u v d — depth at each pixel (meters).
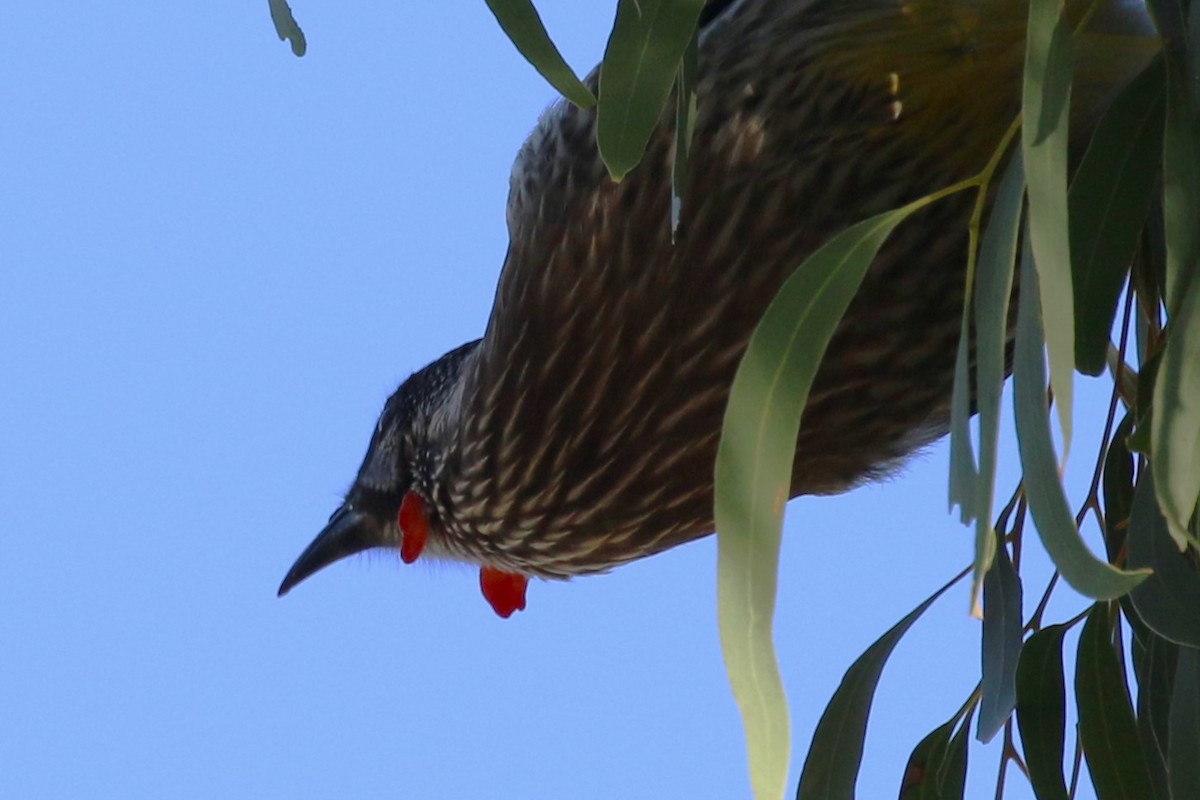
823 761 6.24
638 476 7.76
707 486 7.72
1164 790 6.18
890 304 7.07
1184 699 5.54
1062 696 6.18
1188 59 4.89
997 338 4.70
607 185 7.45
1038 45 4.45
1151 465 4.61
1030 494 4.56
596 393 7.67
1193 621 5.24
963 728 6.54
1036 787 6.16
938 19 6.62
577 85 5.21
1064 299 4.33
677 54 5.13
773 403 4.74
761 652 4.54
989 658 6.00
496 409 8.16
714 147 7.09
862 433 7.60
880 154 6.84
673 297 7.30
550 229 7.71
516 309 7.93
